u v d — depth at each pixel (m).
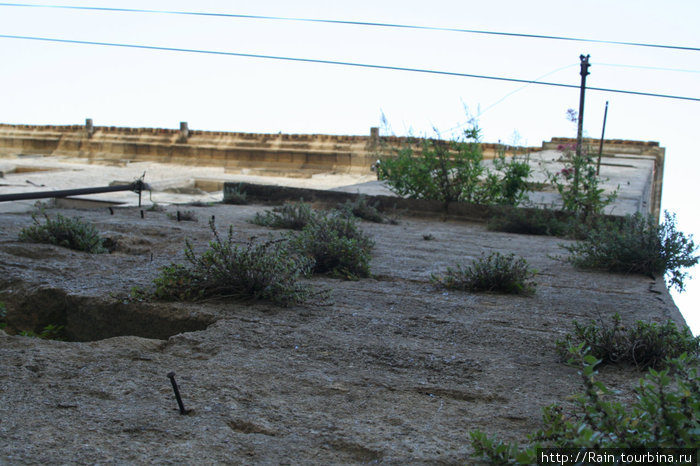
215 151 46.34
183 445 2.90
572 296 6.54
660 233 8.02
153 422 3.14
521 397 3.70
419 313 5.62
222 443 2.94
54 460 2.71
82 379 3.74
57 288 5.94
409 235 11.06
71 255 7.50
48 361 4.00
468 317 5.55
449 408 3.50
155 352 4.39
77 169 37.28
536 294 6.59
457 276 6.86
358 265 7.18
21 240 8.06
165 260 7.51
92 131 51.22
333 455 2.89
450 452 2.91
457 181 14.24
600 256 8.20
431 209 14.02
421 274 7.38
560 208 13.30
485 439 2.85
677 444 2.43
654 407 2.57
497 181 14.53
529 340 4.88
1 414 3.19
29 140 52.88
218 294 5.77
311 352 4.43
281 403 3.48
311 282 6.77
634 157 30.17
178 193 26.38
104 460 2.72
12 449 2.80
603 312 5.87
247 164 45.59
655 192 33.16
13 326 5.85
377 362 4.28
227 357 4.23
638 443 2.50
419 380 3.95
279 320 5.18
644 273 7.91
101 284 6.18
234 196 14.98
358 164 42.47
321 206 14.49
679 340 4.40
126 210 12.09
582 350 4.41
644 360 4.36
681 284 7.68
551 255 9.27
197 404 3.40
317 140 44.44
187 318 5.27
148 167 43.72
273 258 5.88
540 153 30.73
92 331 5.55
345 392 3.71
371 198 14.37
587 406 2.75
